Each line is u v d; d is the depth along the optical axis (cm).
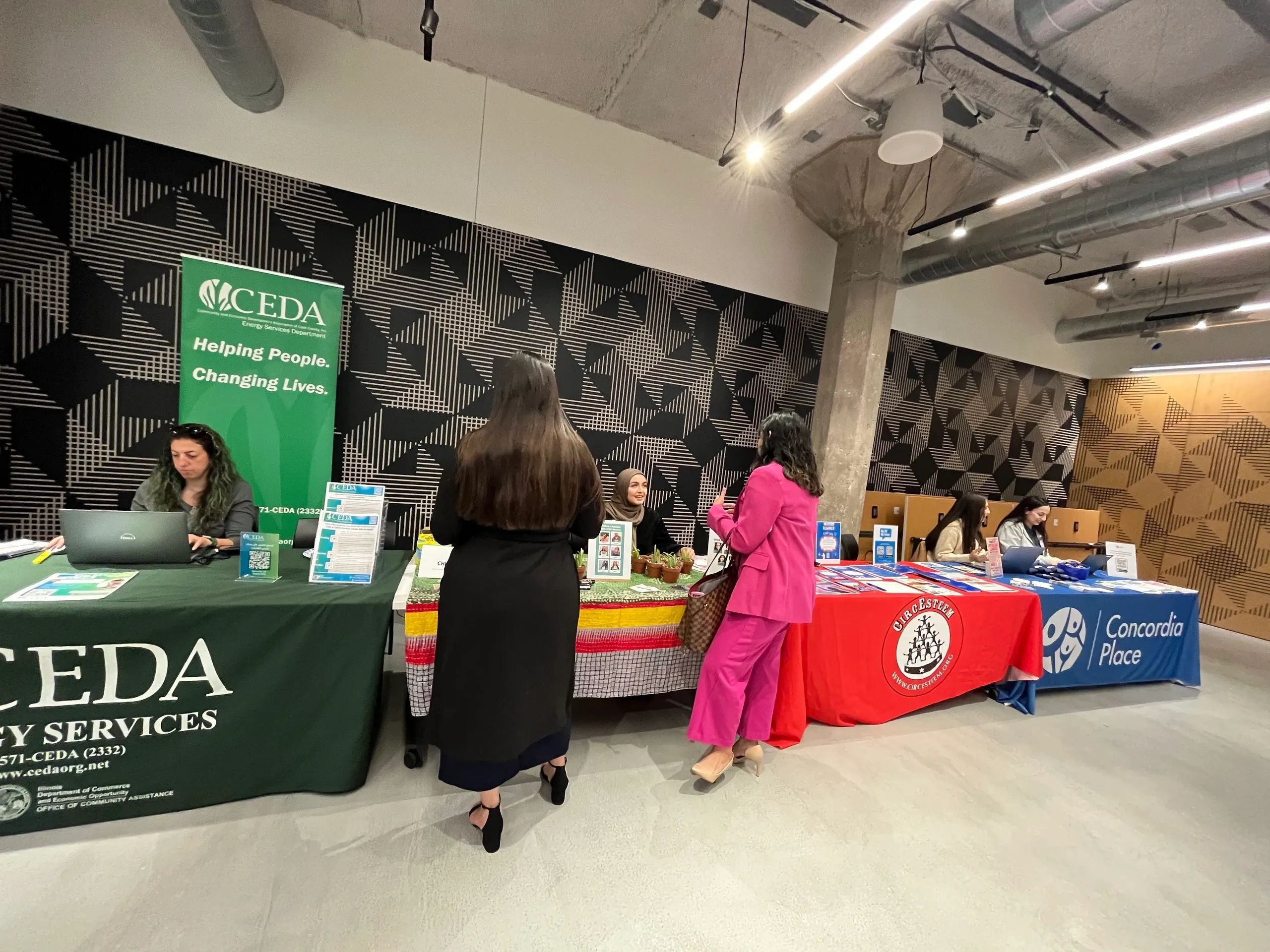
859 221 414
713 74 307
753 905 146
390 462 329
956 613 260
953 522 387
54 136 252
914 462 533
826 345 446
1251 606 527
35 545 192
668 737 229
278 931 125
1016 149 355
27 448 262
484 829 154
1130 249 482
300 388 291
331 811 165
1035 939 144
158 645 148
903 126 244
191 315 269
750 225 421
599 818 174
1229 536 543
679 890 148
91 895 129
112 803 151
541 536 145
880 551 324
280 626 158
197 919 126
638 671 210
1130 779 228
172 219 274
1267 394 523
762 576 188
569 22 276
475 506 135
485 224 336
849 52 210
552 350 363
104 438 274
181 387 271
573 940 130
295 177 293
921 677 259
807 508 194
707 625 200
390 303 319
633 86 323
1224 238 441
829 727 248
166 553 180
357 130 302
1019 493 611
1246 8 228
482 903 138
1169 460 587
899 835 179
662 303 395
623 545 225
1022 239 378
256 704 160
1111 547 388
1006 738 254
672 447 412
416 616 175
